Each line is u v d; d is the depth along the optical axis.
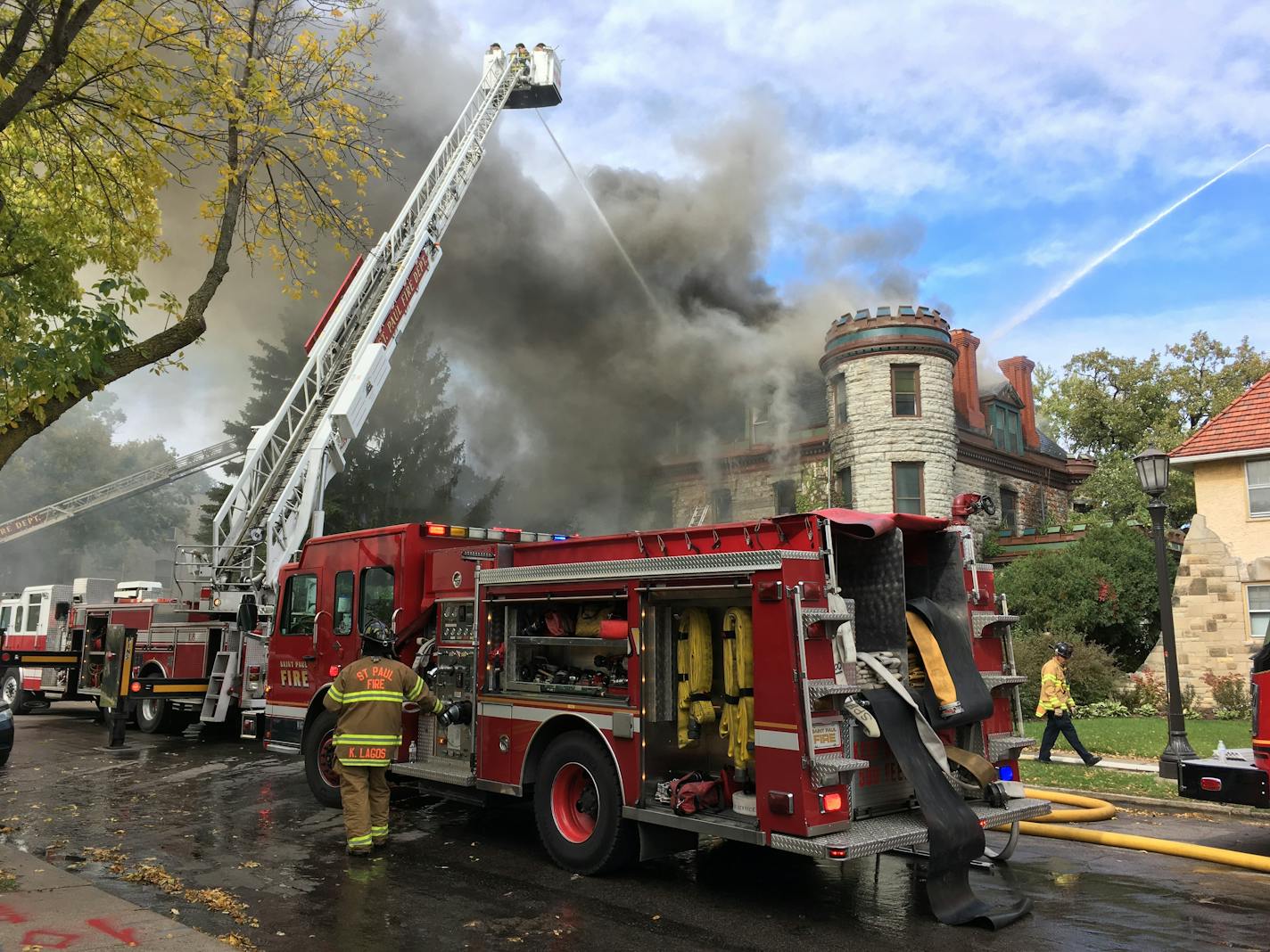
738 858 6.39
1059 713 10.39
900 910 5.20
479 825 7.53
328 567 8.62
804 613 4.98
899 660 5.49
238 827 7.39
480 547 7.18
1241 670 16.28
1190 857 6.37
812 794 4.82
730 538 5.57
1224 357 30.27
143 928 4.45
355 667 6.73
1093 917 5.05
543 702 6.36
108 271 8.12
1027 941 4.66
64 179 7.94
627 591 5.92
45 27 7.36
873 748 5.40
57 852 6.50
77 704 20.89
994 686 6.02
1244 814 7.86
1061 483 27.84
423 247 20.00
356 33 8.52
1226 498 17.05
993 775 5.55
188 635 13.52
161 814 7.92
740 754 5.38
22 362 5.76
